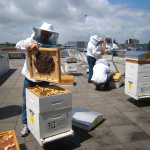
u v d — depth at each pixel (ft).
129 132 8.77
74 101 13.51
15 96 14.97
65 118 6.99
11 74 26.78
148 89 11.66
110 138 8.22
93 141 7.97
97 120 9.61
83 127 9.02
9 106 12.45
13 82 20.94
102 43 18.79
